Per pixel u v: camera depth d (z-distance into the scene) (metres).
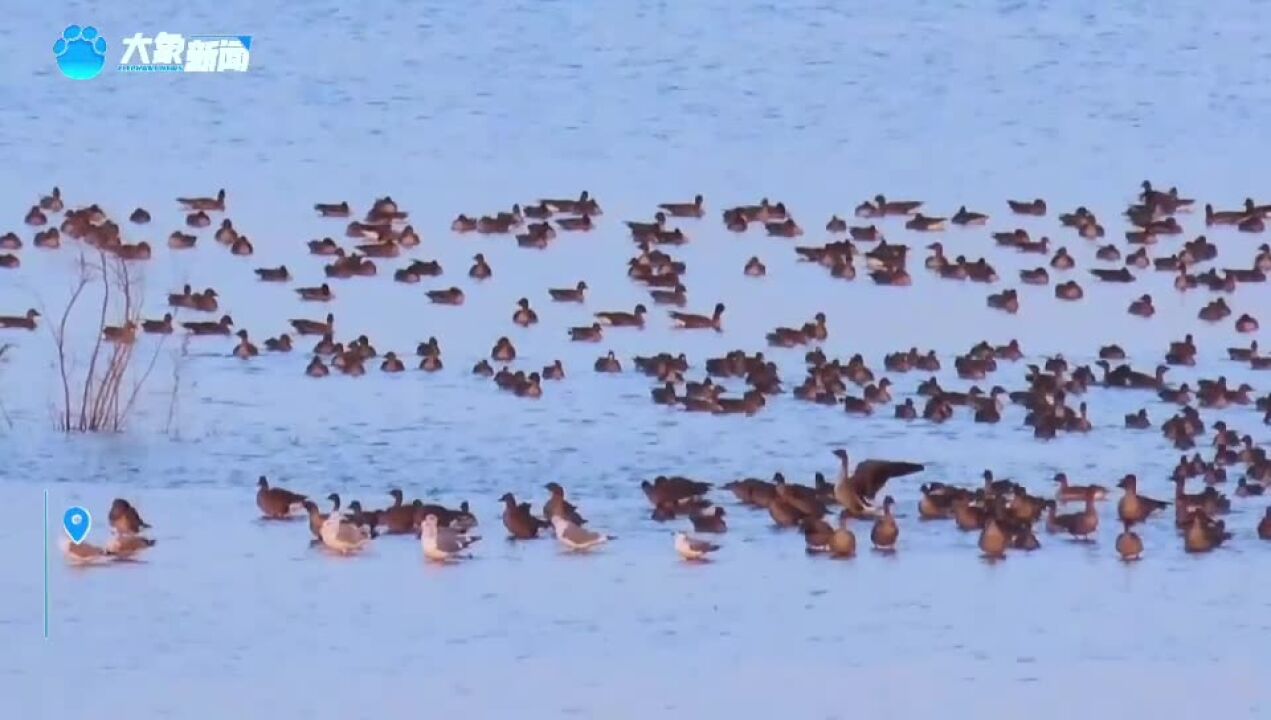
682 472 65.38
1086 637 50.78
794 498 58.75
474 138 127.19
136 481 62.88
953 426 71.12
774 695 46.88
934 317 89.06
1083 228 103.81
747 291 92.56
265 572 54.22
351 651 48.81
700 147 126.00
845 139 128.75
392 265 96.75
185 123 128.75
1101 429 71.12
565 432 69.56
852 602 52.75
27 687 46.75
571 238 101.88
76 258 87.00
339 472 64.69
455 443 68.00
